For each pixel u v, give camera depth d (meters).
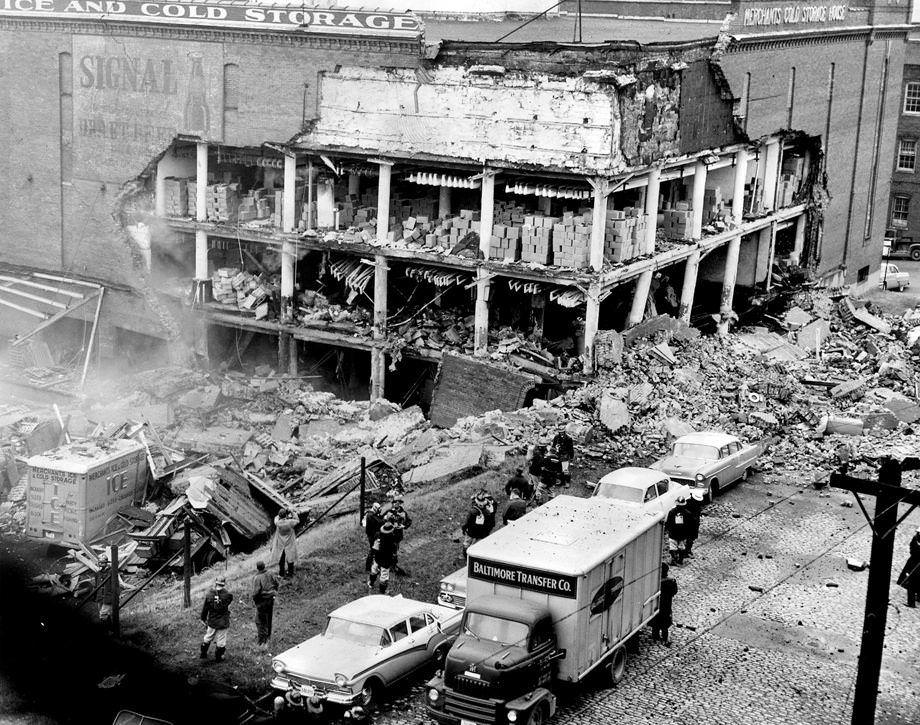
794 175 54.72
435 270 45.44
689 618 26.45
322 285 49.75
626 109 40.00
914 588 27.11
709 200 49.72
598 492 30.33
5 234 57.84
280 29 45.72
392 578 27.67
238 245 50.91
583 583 21.39
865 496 34.38
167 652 24.91
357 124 45.03
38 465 33.03
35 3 53.06
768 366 44.72
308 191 47.59
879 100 59.81
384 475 34.91
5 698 23.20
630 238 42.81
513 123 41.44
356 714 21.72
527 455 35.75
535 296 44.25
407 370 49.12
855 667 24.38
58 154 54.66
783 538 31.12
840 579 28.64
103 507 33.44
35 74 54.56
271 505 33.62
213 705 22.36
